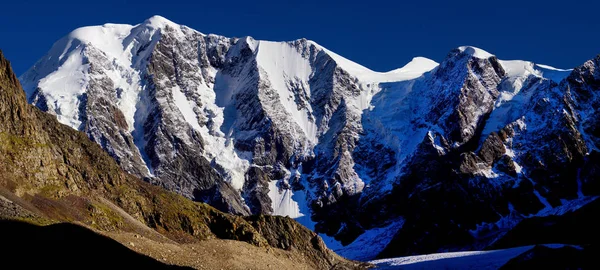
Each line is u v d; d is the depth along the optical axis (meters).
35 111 166.88
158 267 110.25
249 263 148.50
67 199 143.75
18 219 105.19
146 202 170.62
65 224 107.62
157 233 155.50
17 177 137.12
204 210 178.88
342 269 195.75
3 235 99.69
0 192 124.62
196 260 133.12
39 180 141.62
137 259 109.12
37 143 146.50
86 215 142.62
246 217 199.00
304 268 179.00
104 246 107.25
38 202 136.12
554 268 154.25
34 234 102.25
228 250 150.62
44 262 96.31
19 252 96.69
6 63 146.50
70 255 100.31
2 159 136.50
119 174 171.75
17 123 144.25
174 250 132.50
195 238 167.38
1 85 142.62
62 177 149.00
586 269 149.88
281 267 158.00
